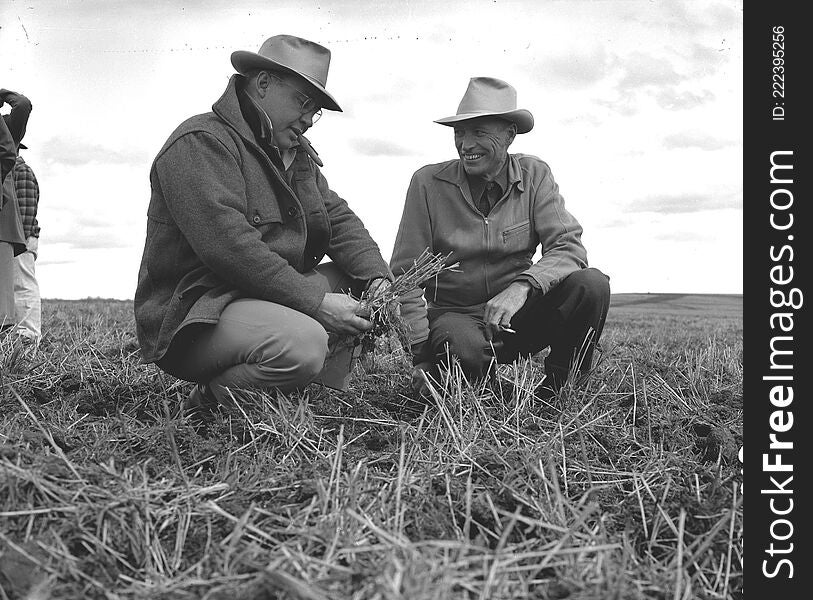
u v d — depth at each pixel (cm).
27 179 652
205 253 379
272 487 312
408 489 318
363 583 238
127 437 364
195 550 276
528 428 418
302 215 407
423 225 469
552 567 267
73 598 243
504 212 466
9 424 365
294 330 386
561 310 454
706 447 405
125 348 609
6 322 586
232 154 387
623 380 510
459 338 442
